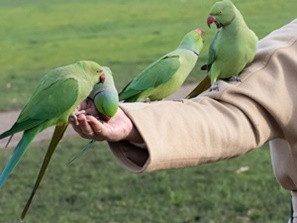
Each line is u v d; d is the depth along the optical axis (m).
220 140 2.00
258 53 2.16
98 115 1.89
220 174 6.38
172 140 1.94
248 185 6.10
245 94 2.08
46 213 5.81
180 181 6.24
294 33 2.19
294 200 2.25
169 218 5.57
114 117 1.91
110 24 16.39
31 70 12.47
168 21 16.14
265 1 16.36
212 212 5.62
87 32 15.77
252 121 2.06
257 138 2.07
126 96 2.33
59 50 14.12
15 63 13.16
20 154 1.92
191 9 17.19
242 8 15.83
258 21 14.50
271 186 6.04
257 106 2.09
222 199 5.85
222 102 2.08
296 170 2.18
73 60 13.21
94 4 19.03
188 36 2.35
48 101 1.88
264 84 2.11
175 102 2.05
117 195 6.08
